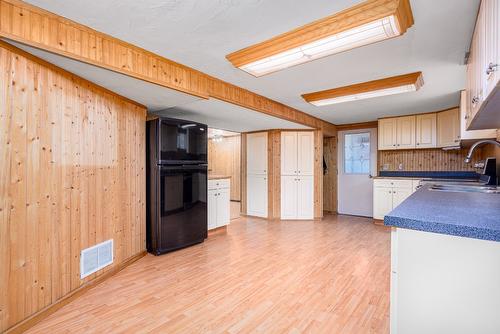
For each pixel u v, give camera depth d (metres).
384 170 5.25
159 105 3.23
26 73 1.78
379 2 1.57
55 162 2.03
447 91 3.30
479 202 1.55
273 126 5.07
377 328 1.77
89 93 2.38
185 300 2.15
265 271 2.74
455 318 1.01
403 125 4.77
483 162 3.34
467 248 0.99
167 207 3.31
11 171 1.69
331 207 6.10
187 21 1.75
